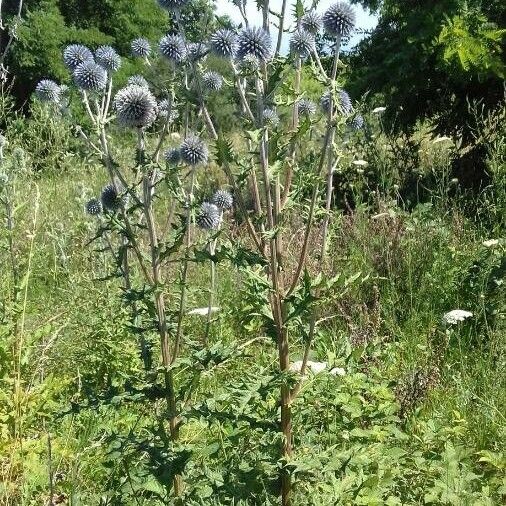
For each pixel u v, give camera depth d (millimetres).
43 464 3797
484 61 8508
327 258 5781
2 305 4891
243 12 3068
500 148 7527
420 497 3555
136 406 4422
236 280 6242
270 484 3119
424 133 10953
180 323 3303
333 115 3092
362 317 5414
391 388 4449
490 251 6121
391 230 7039
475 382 4699
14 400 3992
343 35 3369
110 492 3377
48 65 18609
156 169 3453
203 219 4109
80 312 5391
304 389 3037
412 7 10188
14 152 7359
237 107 3242
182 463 3064
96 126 3357
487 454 3771
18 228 6375
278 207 3014
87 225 6754
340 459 3125
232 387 2830
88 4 20734
